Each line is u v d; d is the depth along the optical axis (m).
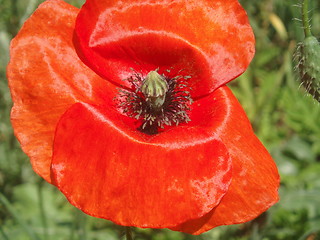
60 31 0.10
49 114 0.10
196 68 0.11
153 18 0.11
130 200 0.09
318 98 0.11
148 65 0.11
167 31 0.11
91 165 0.09
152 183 0.09
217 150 0.10
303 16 0.11
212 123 0.10
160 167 0.09
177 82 0.11
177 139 0.10
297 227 0.16
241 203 0.10
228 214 0.10
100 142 0.09
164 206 0.09
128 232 0.11
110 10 0.10
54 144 0.09
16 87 0.10
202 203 0.09
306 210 0.16
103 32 0.10
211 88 0.11
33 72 0.10
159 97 0.11
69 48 0.10
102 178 0.09
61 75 0.10
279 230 0.16
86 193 0.09
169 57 0.11
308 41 0.11
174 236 0.16
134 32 0.11
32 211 0.17
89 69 0.10
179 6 0.11
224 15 0.11
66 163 0.09
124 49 0.11
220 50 0.11
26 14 0.17
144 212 0.09
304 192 0.15
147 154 0.09
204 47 0.11
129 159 0.09
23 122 0.09
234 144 0.10
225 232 0.17
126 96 0.11
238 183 0.10
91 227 0.17
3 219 0.17
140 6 0.11
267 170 0.10
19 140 0.09
